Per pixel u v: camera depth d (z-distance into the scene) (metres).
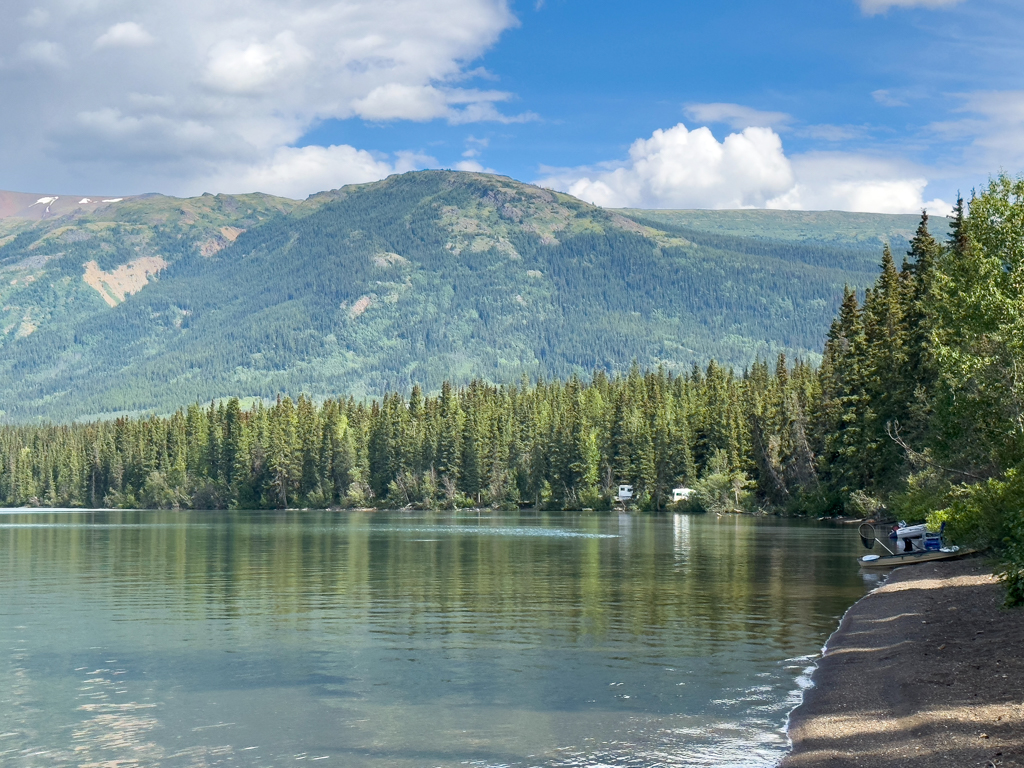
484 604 37.44
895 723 18.44
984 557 44.06
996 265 41.03
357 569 53.22
